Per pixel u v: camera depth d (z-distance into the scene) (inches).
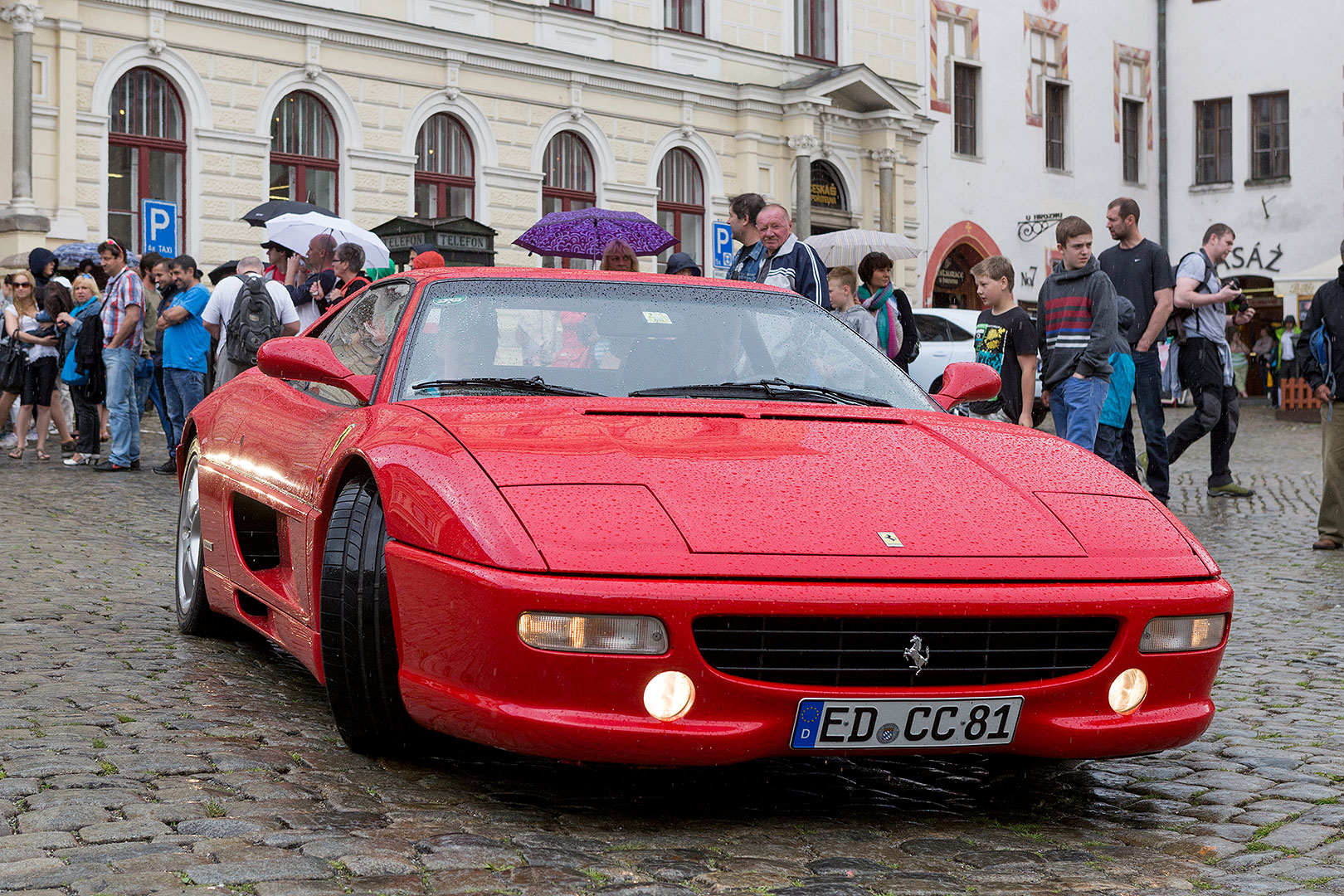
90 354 502.6
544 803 135.8
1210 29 1445.6
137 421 509.0
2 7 717.9
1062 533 136.0
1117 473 155.3
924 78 1205.1
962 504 137.1
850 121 1134.4
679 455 138.7
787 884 115.0
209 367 528.4
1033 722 129.2
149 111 775.7
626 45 994.1
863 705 123.9
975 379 181.9
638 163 1002.7
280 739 156.6
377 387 163.5
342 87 844.0
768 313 182.1
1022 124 1294.3
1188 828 136.0
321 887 109.7
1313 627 257.1
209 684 184.7
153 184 778.2
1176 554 139.0
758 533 127.2
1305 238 1407.5
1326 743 171.8
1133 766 160.6
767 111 1082.7
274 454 178.1
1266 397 1419.8
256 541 187.6
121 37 756.6
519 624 121.3
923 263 1204.5
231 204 799.1
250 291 416.8
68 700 172.9
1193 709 136.6
